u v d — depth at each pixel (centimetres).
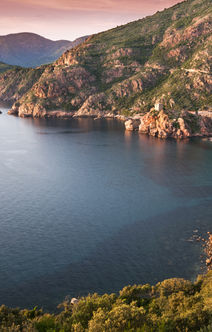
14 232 8700
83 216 9750
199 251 7562
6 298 6019
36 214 9931
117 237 8356
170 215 9706
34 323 4147
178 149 19200
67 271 6856
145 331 3459
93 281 6494
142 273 6744
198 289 5522
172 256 7375
